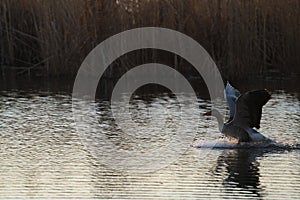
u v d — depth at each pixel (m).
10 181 26.52
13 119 38.97
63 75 58.69
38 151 31.19
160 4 56.91
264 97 30.88
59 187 25.77
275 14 57.97
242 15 56.66
